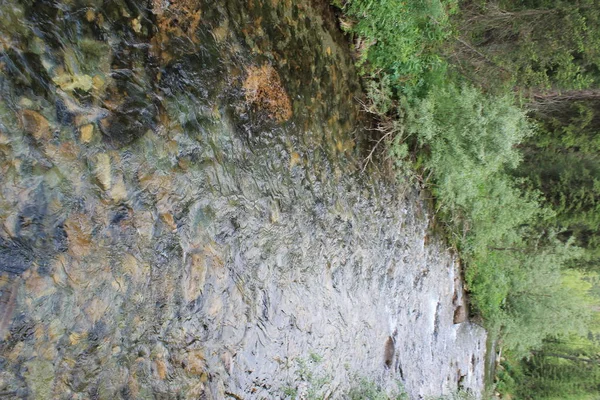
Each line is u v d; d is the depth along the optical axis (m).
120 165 3.27
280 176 4.76
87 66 3.10
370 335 6.16
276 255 4.64
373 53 6.09
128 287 3.28
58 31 2.95
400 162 6.77
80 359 2.99
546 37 8.16
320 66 5.46
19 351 2.70
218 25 4.05
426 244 7.96
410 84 6.54
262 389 4.32
